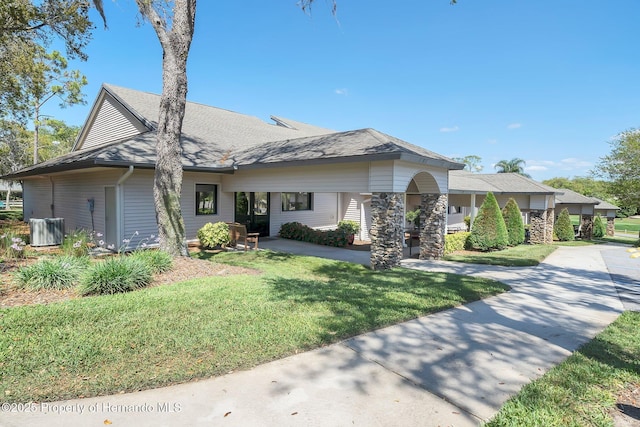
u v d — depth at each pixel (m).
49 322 3.99
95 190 11.85
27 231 14.08
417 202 20.58
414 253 13.02
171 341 3.62
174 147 8.17
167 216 8.10
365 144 9.14
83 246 9.13
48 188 15.86
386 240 8.84
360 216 17.66
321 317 4.50
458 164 10.49
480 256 12.00
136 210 10.91
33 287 5.39
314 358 3.44
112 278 5.47
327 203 18.66
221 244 11.97
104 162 9.00
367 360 3.44
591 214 23.89
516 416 2.52
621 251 15.24
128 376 2.95
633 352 3.81
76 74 21.52
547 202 18.55
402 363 3.39
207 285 6.03
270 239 15.27
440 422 2.48
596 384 3.04
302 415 2.53
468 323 4.67
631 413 2.62
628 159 20.78
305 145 11.24
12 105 15.64
